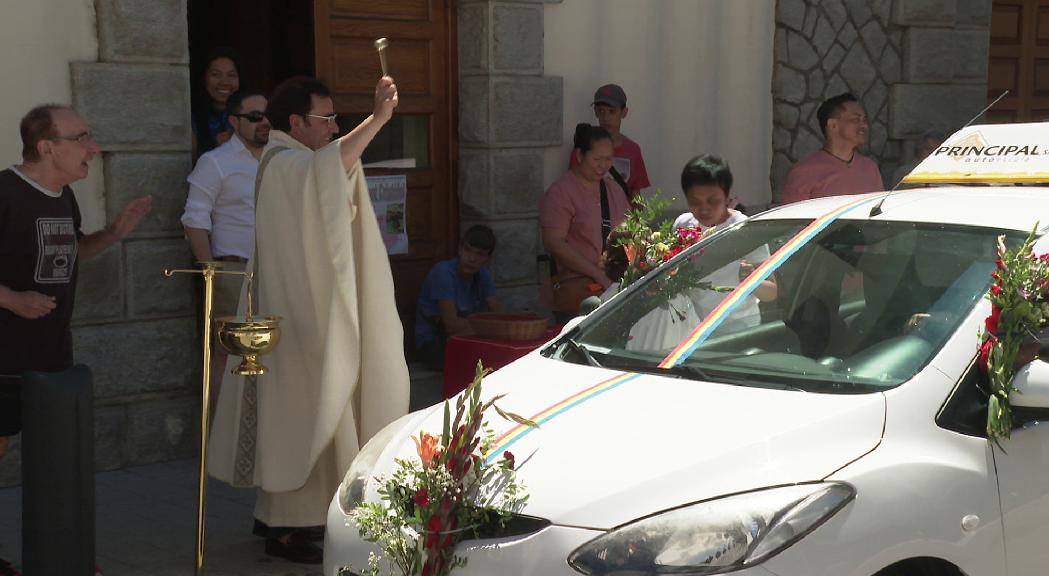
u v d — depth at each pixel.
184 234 11.04
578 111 14.01
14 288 7.87
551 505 5.22
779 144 15.59
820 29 15.59
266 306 8.41
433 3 13.20
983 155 7.66
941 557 5.36
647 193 14.69
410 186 13.22
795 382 5.97
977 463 5.55
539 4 13.35
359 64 12.78
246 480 8.48
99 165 10.66
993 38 17.89
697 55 14.89
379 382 8.44
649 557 4.98
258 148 10.89
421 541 5.38
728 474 5.22
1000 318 5.72
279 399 8.40
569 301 12.30
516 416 5.66
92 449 6.98
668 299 7.04
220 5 14.92
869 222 6.96
